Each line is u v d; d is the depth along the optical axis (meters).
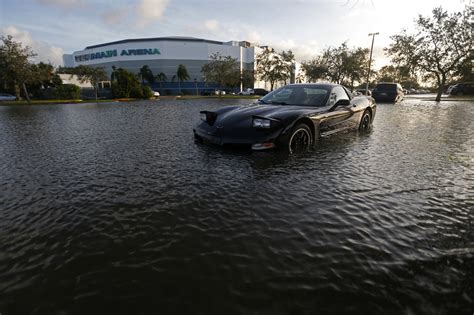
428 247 1.57
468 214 1.96
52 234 1.72
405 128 5.95
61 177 2.81
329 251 1.53
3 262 1.45
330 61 33.75
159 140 4.79
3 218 1.93
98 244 1.62
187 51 71.81
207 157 3.46
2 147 4.37
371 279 1.31
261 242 1.61
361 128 5.52
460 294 1.22
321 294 1.22
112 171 2.99
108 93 39.47
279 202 2.15
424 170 2.96
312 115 3.76
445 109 11.59
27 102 25.31
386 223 1.83
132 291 1.25
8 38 25.20
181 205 2.11
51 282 1.31
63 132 5.99
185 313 1.12
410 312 1.13
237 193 2.33
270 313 1.12
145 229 1.77
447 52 17.89
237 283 1.29
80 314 1.13
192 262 1.44
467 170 2.96
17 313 1.14
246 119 3.57
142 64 72.81
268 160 3.27
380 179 2.67
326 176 2.75
